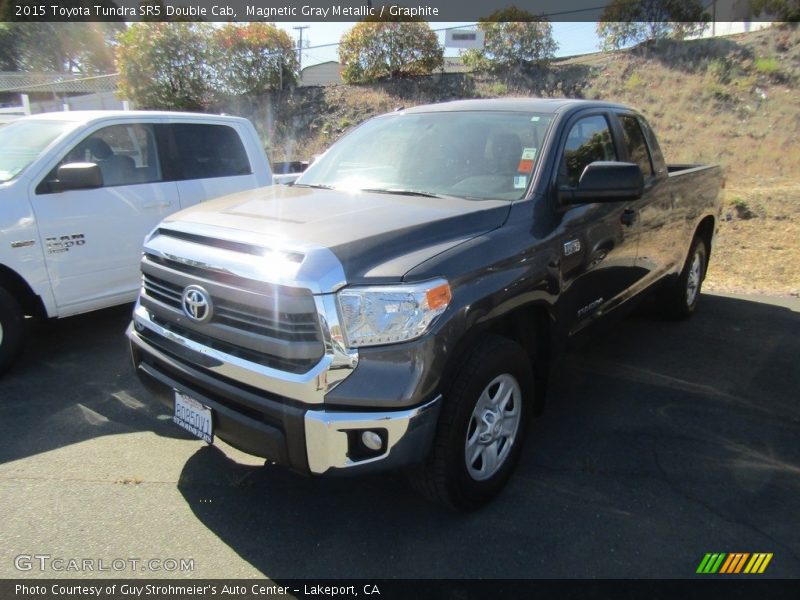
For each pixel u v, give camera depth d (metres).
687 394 4.25
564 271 3.26
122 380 4.50
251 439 2.57
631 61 18.61
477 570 2.58
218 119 6.10
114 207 5.09
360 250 2.48
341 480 3.24
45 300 4.71
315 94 19.52
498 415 2.94
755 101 15.63
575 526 2.86
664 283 5.14
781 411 4.01
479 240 2.78
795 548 2.72
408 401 2.39
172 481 3.22
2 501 3.02
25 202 4.55
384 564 2.62
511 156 3.48
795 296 6.70
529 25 18.94
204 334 2.73
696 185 5.37
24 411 4.00
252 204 3.21
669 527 2.85
